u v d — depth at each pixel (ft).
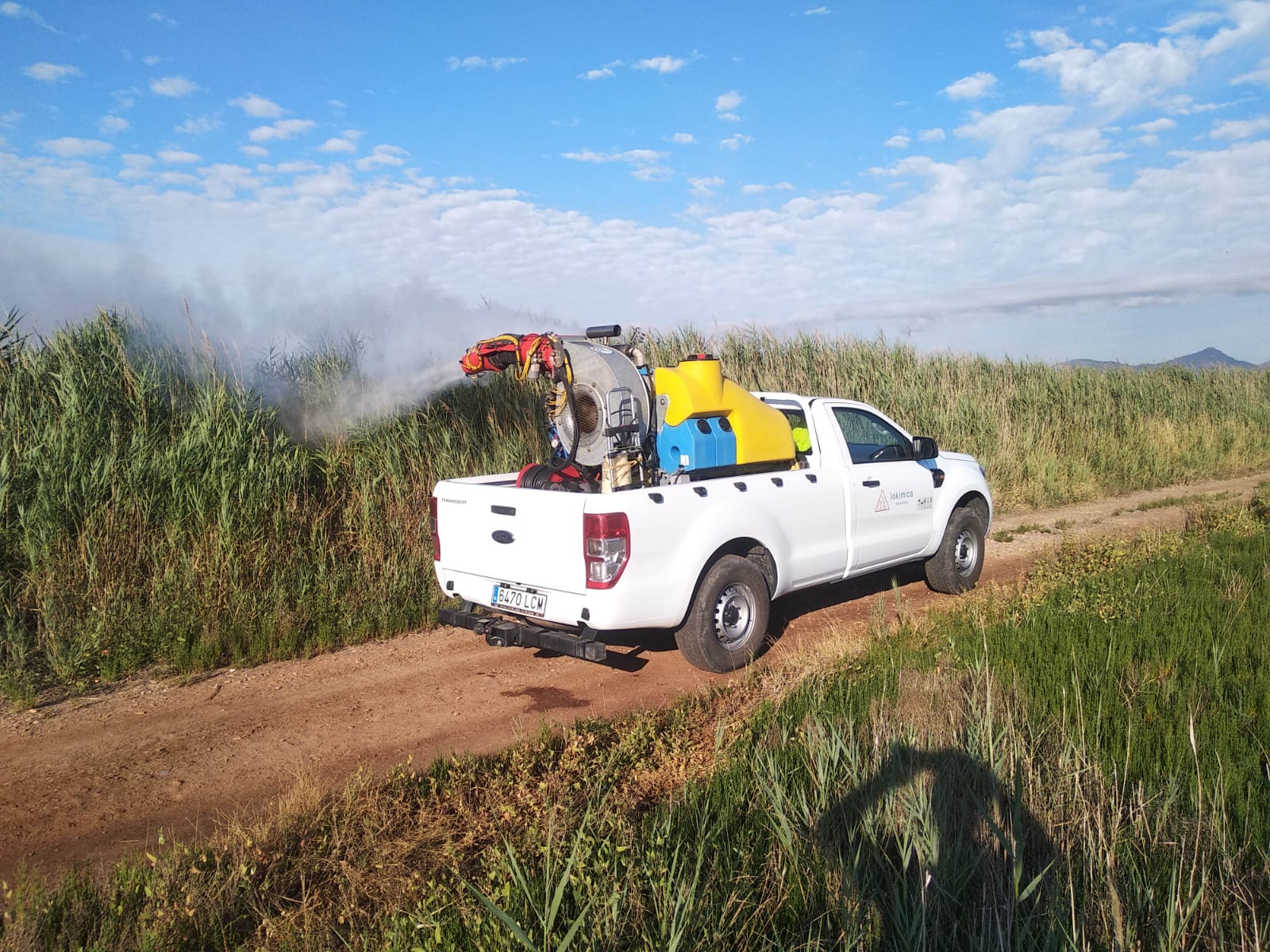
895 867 10.52
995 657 17.80
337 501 26.76
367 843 11.90
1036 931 9.45
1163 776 12.64
